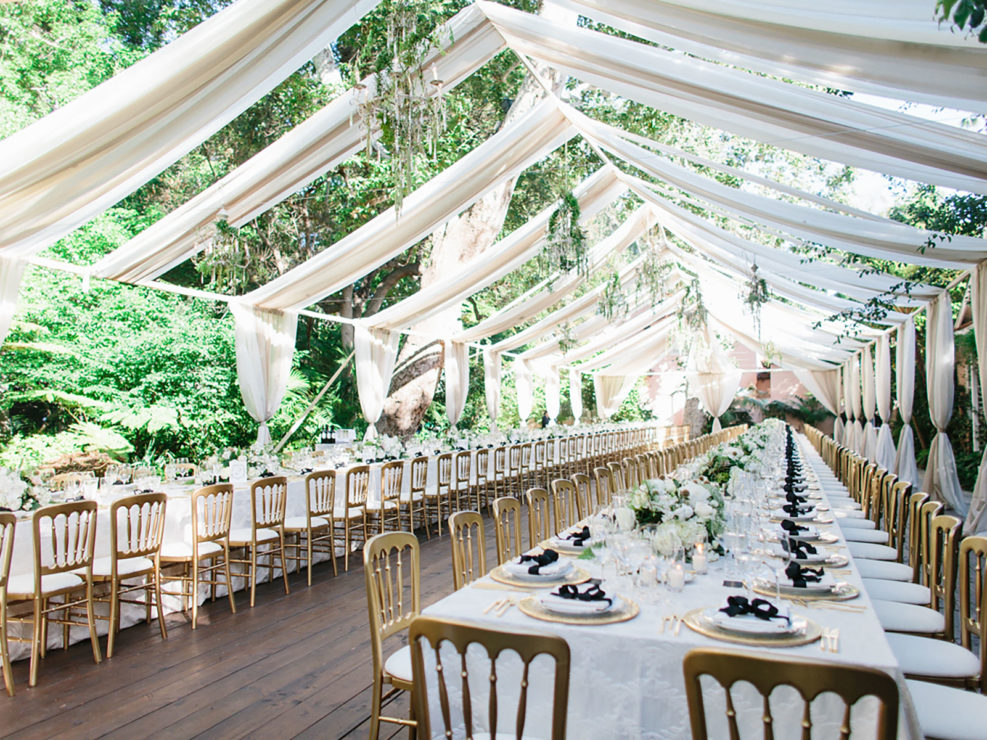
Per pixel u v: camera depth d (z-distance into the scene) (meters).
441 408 18.45
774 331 13.92
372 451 8.17
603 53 4.34
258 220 13.34
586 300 12.02
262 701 3.30
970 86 3.07
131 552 4.11
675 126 12.03
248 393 7.64
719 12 3.25
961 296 10.45
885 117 3.73
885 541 4.96
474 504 9.83
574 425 17.48
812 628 2.12
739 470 4.40
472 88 11.07
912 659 2.68
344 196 12.51
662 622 2.17
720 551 3.05
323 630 4.41
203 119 4.48
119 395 11.98
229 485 4.83
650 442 18.70
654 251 10.30
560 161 12.48
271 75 4.34
